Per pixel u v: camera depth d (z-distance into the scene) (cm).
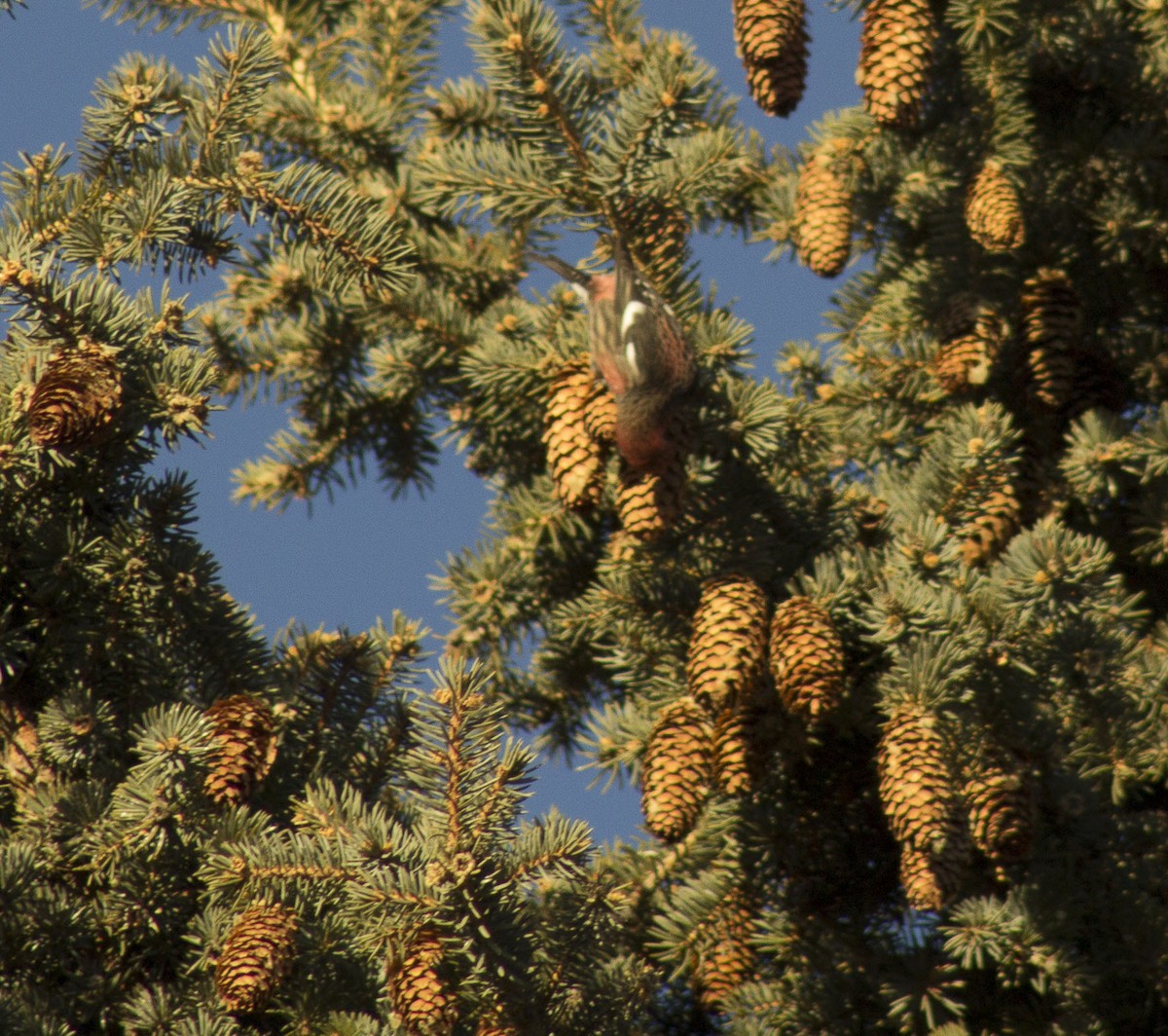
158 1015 838
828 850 1114
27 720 962
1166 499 1212
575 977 842
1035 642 1041
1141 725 1057
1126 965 1005
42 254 973
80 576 977
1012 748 1028
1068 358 1260
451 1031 773
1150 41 1343
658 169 1162
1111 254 1317
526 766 788
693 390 1128
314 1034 825
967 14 1252
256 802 963
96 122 1038
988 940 992
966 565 1112
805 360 1366
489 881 768
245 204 1077
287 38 1459
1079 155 1296
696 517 1145
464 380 1334
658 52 1110
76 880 902
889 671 1045
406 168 1341
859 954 1066
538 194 1149
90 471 989
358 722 1058
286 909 809
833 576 1061
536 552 1317
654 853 1145
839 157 1367
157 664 1003
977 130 1322
